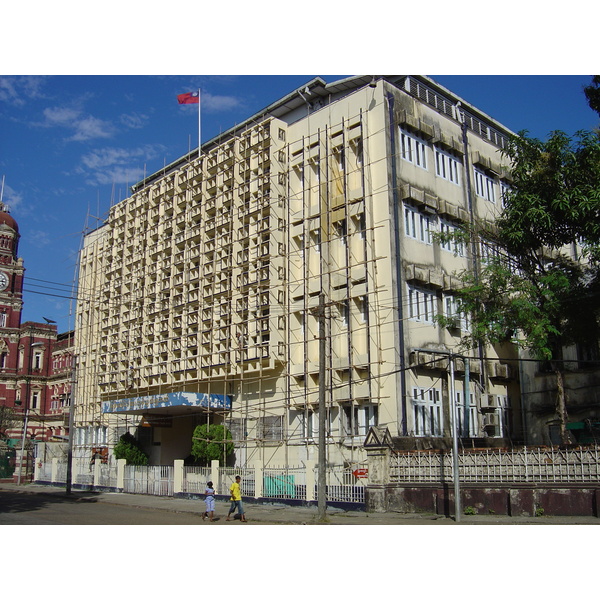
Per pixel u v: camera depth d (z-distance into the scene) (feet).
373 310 94.27
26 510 84.58
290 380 104.06
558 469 64.08
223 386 119.24
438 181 106.83
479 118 128.06
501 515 66.33
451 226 107.45
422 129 103.76
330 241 102.58
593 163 68.39
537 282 76.48
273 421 105.29
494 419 97.50
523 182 73.46
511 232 74.43
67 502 102.58
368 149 100.07
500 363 106.73
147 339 139.23
